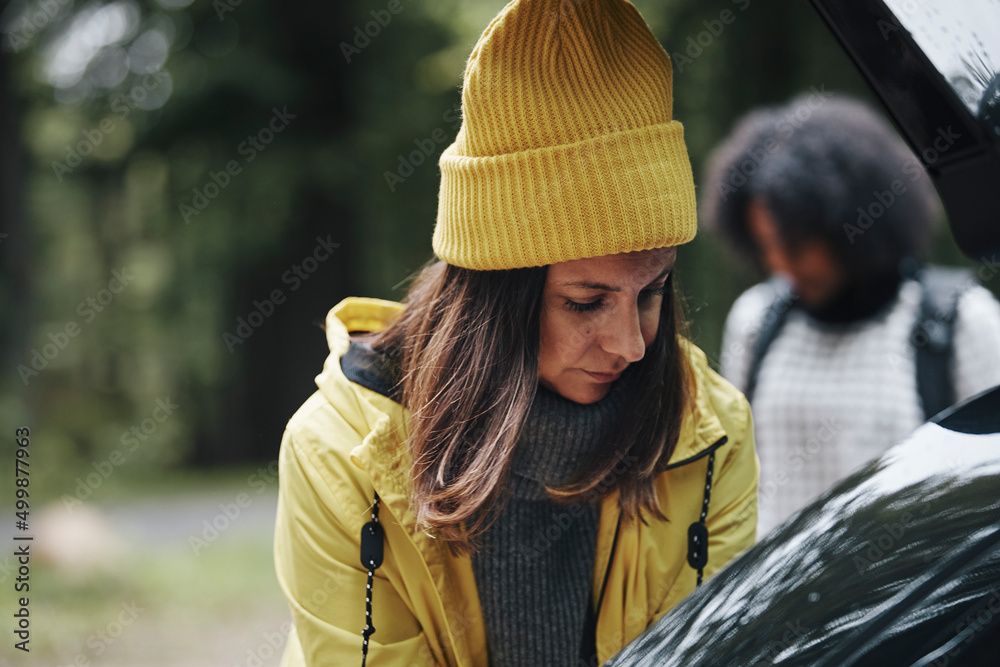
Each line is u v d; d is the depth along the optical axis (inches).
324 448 53.5
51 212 648.4
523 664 57.0
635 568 56.9
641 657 39.0
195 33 483.5
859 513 36.4
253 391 541.3
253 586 238.2
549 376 52.1
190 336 549.6
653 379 52.9
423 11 465.4
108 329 670.5
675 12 374.9
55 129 546.0
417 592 54.1
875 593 32.5
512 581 55.6
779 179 79.6
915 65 34.5
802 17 370.6
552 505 55.5
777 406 82.7
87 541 260.5
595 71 48.2
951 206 36.4
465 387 51.3
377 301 63.9
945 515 33.2
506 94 48.7
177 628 202.4
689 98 373.1
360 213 496.7
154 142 483.8
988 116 33.2
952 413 38.1
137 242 615.2
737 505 59.5
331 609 53.1
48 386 713.6
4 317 475.5
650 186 48.3
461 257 51.7
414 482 51.8
